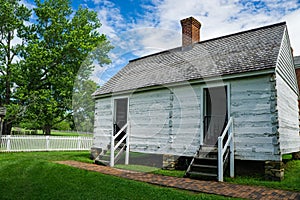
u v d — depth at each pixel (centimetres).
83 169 657
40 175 565
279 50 641
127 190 444
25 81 1592
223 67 680
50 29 1734
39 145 1280
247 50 719
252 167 673
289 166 764
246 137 614
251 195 425
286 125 695
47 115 1644
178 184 507
